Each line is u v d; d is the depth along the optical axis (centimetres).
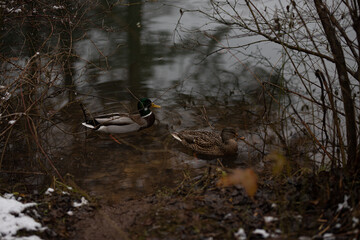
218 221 453
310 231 412
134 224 476
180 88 1058
